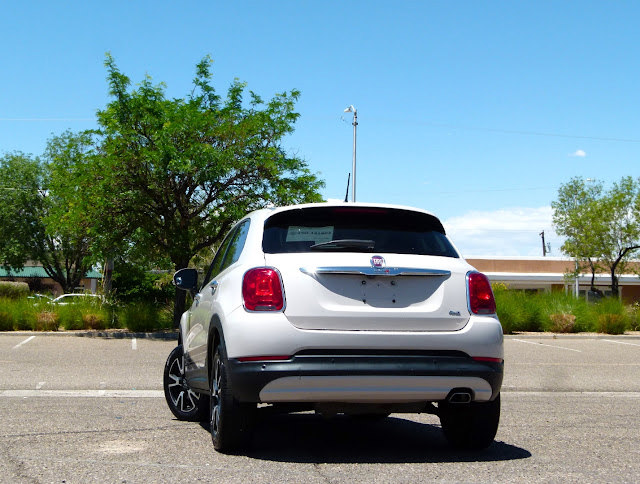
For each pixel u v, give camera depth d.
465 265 5.59
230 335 5.22
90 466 5.16
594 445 6.23
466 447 5.91
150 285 30.03
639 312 26.80
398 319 5.20
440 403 5.80
